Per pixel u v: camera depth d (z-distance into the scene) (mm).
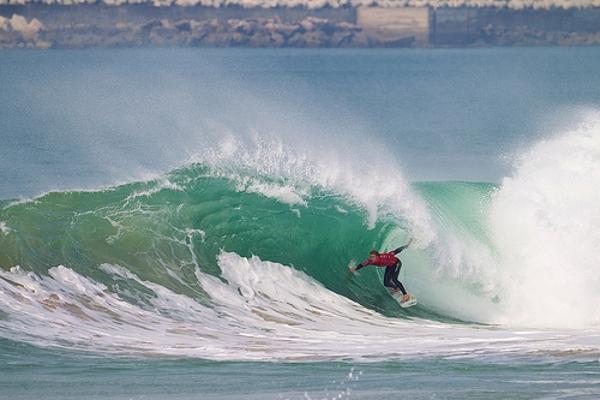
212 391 43656
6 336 51875
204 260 67500
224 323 59562
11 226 62969
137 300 60906
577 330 61594
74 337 52938
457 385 44094
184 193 71375
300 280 69438
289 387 44219
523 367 47594
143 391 43625
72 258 62406
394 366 48281
